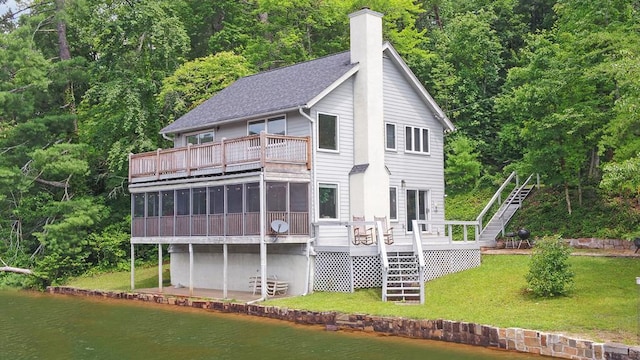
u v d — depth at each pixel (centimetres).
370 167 2384
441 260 2208
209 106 2825
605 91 2464
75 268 3186
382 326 1673
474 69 3819
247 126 2528
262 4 3681
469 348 1472
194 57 4300
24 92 3456
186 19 4219
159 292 2484
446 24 4200
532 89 2578
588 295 1708
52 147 3262
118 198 3622
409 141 2673
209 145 2309
